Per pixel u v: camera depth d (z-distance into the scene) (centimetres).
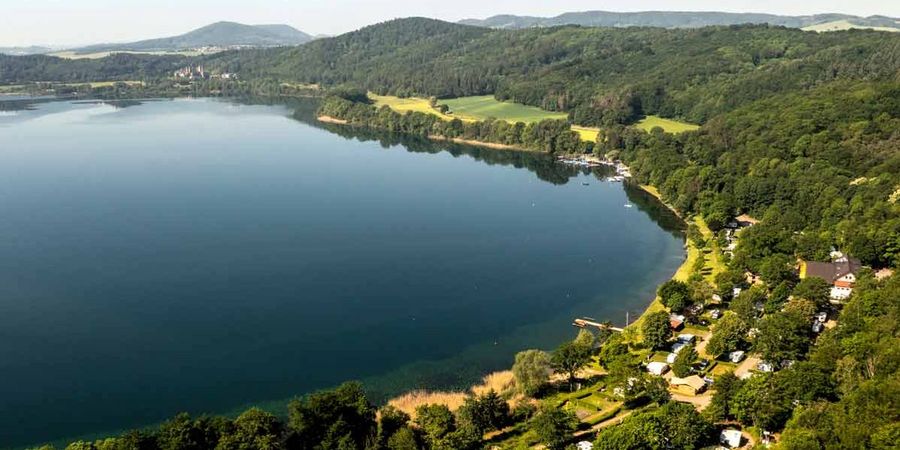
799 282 16988
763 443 10769
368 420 11562
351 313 18238
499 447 11419
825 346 12531
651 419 10894
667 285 17200
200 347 16212
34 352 15800
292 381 14638
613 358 13975
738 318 14775
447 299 19212
